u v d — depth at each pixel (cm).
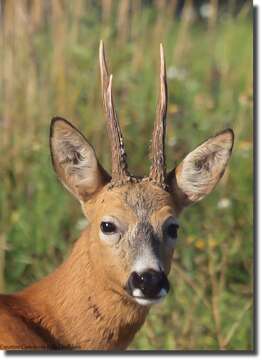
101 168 954
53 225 1390
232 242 1369
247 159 1463
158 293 885
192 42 2084
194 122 1576
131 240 908
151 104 1614
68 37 1658
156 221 918
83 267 931
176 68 1764
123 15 1725
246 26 2195
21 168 1470
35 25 1684
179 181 969
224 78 1806
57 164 956
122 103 1602
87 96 1595
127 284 902
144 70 1697
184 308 1259
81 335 930
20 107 1566
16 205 1438
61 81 1603
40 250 1367
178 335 1232
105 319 927
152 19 1908
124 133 1534
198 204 1404
